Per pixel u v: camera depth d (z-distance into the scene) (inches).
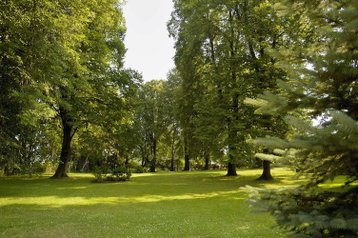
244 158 886.4
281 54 195.9
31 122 564.4
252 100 187.0
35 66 591.8
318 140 136.4
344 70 156.8
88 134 1194.0
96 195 730.8
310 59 189.2
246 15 991.6
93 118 1110.4
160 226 419.5
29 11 561.6
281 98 174.6
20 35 576.7
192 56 1171.3
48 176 1285.7
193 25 1079.6
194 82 1195.3
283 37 920.3
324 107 174.6
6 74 589.6
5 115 602.9
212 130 968.3
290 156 162.7
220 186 899.4
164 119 2096.5
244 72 1007.0
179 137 2043.6
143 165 2116.1
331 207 162.1
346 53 154.6
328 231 145.7
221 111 956.6
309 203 173.8
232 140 919.7
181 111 1238.9
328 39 187.2
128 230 398.9
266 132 873.5
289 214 157.6
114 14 1082.1
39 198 677.3
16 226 418.0
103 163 1309.1
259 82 917.2
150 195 733.9
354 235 141.1
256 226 417.4
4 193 746.2
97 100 1167.0
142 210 538.9
